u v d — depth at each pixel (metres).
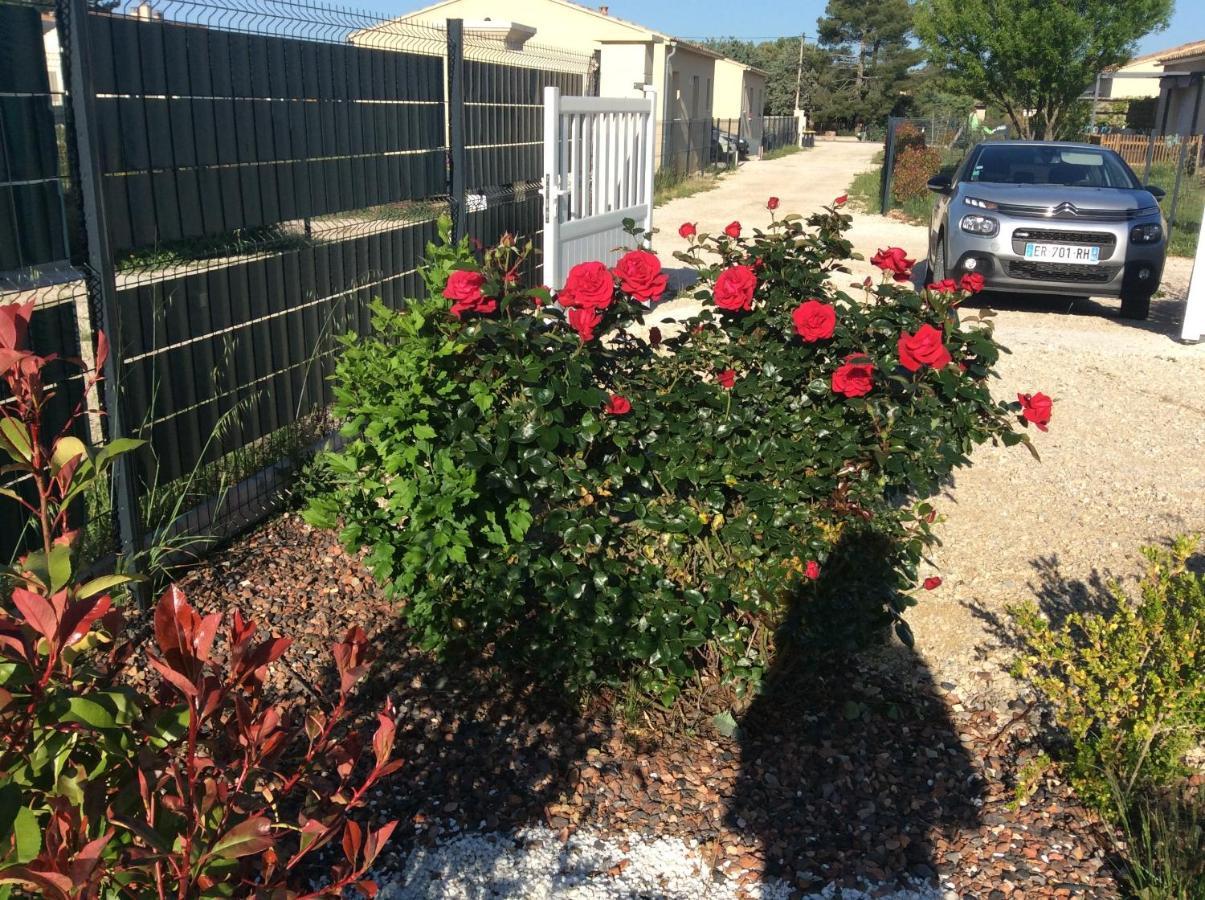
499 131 7.66
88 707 1.54
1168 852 2.79
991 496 5.68
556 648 3.45
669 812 3.13
